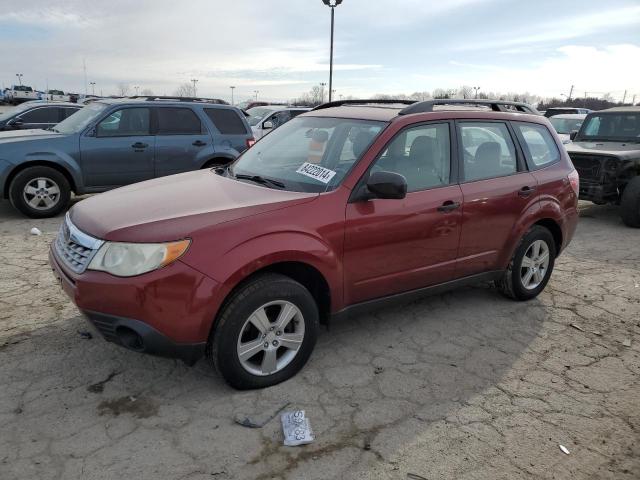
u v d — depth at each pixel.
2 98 52.62
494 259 4.50
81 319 4.20
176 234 2.94
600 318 4.65
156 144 8.25
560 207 4.88
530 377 3.63
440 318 4.53
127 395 3.23
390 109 4.21
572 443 2.94
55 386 3.29
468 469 2.70
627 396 3.43
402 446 2.86
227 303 3.10
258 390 3.33
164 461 2.68
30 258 5.70
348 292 3.61
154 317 2.89
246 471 2.64
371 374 3.58
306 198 3.39
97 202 3.56
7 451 2.71
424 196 3.87
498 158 4.49
